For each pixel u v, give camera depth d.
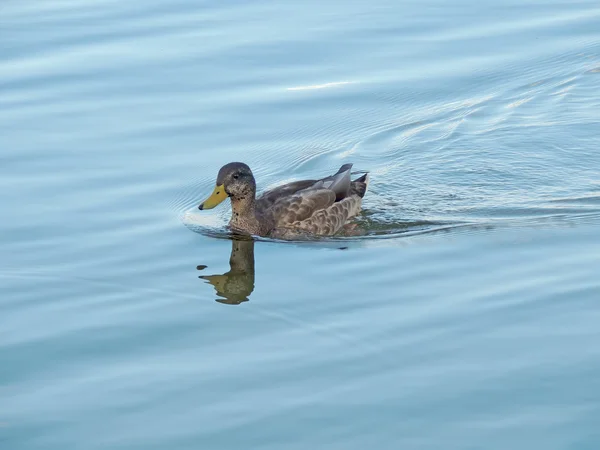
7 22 23.38
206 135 18.77
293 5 24.45
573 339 11.84
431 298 13.09
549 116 19.97
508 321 12.35
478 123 19.70
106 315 12.99
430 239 15.31
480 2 24.61
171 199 16.66
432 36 22.73
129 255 14.83
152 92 20.25
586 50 22.09
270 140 18.75
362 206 16.94
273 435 10.23
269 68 21.22
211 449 10.03
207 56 21.66
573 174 17.84
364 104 20.09
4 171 17.30
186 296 13.53
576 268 13.72
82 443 10.21
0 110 19.50
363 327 12.39
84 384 11.30
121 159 17.84
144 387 11.20
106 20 23.53
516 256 14.30
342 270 14.26
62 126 18.92
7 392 11.16
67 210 16.12
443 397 10.78
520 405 10.57
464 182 17.70
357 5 24.44
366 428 10.29
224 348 12.05
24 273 14.16
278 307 13.09
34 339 12.34
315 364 11.58
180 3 24.56
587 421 10.24
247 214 16.09
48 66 21.27
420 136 19.30
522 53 22.08
